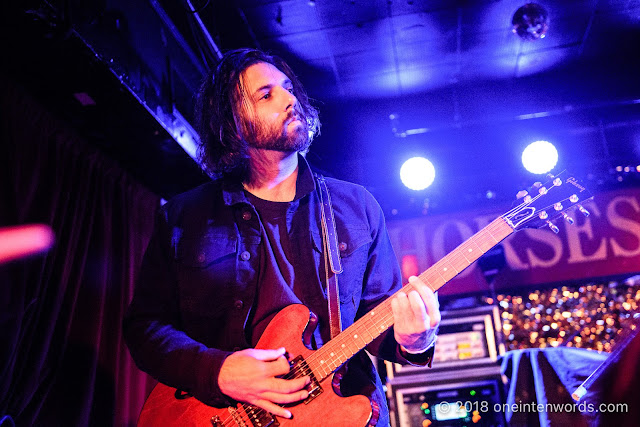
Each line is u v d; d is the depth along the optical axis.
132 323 1.74
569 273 5.94
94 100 3.39
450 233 6.23
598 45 5.59
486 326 4.21
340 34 5.23
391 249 1.90
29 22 2.71
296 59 5.56
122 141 3.90
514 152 6.27
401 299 1.50
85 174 3.76
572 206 1.72
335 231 1.80
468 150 6.35
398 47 5.46
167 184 4.65
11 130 3.03
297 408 1.53
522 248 6.13
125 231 4.09
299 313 1.64
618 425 1.31
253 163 1.90
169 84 3.92
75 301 3.41
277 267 1.75
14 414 2.90
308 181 1.87
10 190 2.90
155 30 3.89
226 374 1.50
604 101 5.88
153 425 1.64
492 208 6.20
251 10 4.86
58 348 3.24
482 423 3.97
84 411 3.29
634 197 5.97
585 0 4.96
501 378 4.02
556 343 6.41
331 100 6.20
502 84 6.10
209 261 1.75
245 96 1.90
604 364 1.38
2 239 2.83
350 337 1.60
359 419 1.49
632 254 5.83
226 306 1.71
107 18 3.18
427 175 5.93
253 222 1.80
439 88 6.13
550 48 5.61
